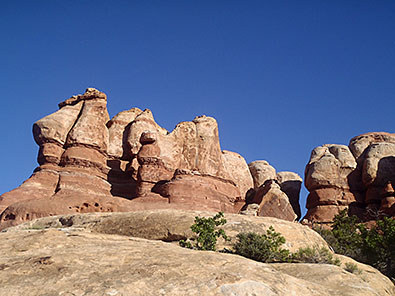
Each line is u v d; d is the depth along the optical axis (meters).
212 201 45.09
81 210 39.72
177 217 22.72
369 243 25.05
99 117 54.38
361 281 12.07
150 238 21.98
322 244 24.06
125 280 7.71
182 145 52.56
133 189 51.19
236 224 22.42
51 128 51.31
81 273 8.02
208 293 7.45
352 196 51.47
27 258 8.80
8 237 11.83
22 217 38.28
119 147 55.22
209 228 19.38
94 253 9.38
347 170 53.16
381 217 46.56
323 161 53.09
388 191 47.97
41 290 7.22
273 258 18.47
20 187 45.72
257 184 64.19
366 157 52.69
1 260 8.72
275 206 48.72
